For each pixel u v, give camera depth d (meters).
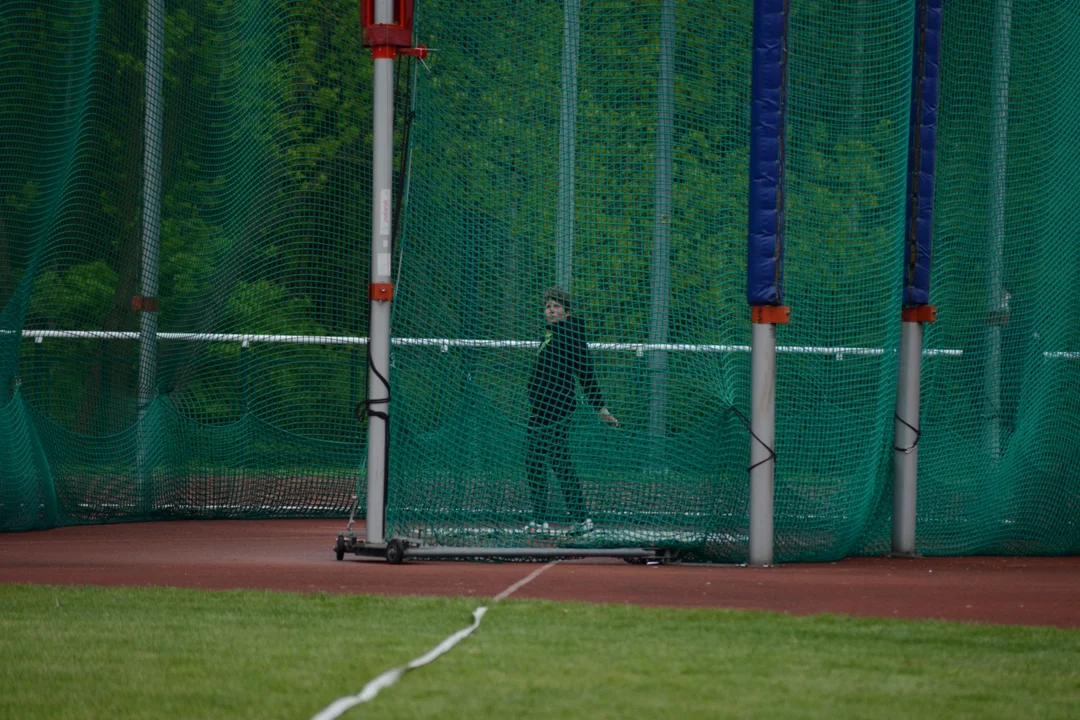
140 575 25.72
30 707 13.69
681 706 13.90
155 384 40.59
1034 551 34.62
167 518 40.56
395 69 31.28
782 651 17.31
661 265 31.17
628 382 30.81
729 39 31.53
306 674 15.40
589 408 30.72
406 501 30.23
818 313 31.27
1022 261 35.31
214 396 42.38
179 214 41.12
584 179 31.17
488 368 30.73
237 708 13.62
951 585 26.22
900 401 33.16
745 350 31.11
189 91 40.97
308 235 43.75
